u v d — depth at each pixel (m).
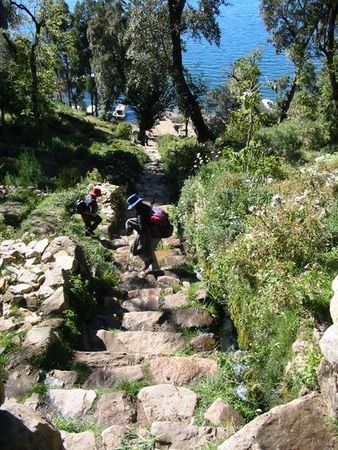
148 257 9.09
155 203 18.12
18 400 4.86
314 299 4.90
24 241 9.10
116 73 40.66
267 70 82.31
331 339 3.61
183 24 21.16
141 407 4.69
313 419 3.62
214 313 7.01
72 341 5.97
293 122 22.33
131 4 22.67
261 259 5.96
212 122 30.91
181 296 7.51
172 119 53.56
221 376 5.05
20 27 23.52
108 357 5.57
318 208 6.35
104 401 4.75
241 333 5.91
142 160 26.30
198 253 9.61
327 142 20.55
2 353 5.43
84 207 10.88
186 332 6.50
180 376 5.24
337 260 5.53
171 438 4.17
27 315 6.23
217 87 32.88
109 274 8.53
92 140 29.50
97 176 17.39
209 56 116.69
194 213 11.41
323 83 24.61
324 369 3.75
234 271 6.40
